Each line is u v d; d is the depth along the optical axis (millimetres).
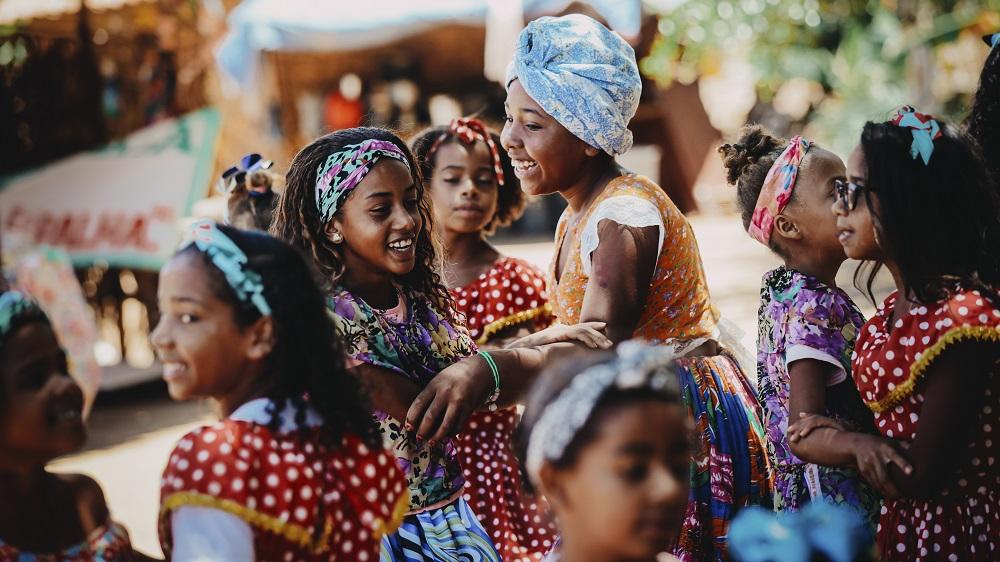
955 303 2445
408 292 3062
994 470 2551
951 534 2547
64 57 9102
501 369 2793
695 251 3309
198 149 8922
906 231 2492
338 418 2221
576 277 3244
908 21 13828
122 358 8648
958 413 2434
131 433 7402
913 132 2533
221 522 2029
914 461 2453
